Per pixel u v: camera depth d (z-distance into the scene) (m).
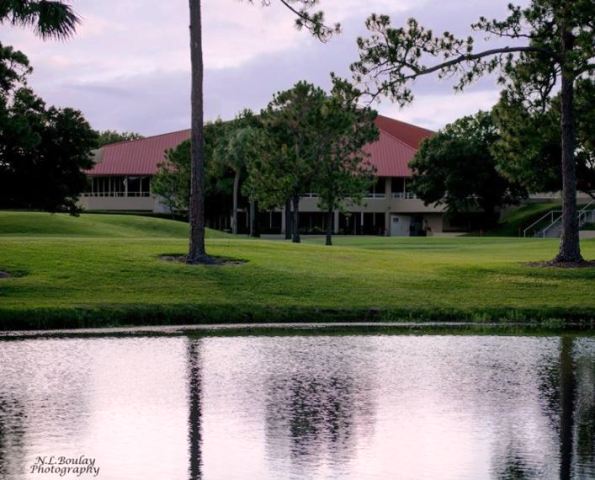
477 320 26.23
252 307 25.83
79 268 29.30
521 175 41.41
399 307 26.81
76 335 21.81
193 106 30.70
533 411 13.91
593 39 30.64
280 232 93.69
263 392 15.15
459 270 32.69
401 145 97.56
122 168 95.81
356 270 31.98
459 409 14.03
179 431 12.54
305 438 12.27
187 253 32.78
